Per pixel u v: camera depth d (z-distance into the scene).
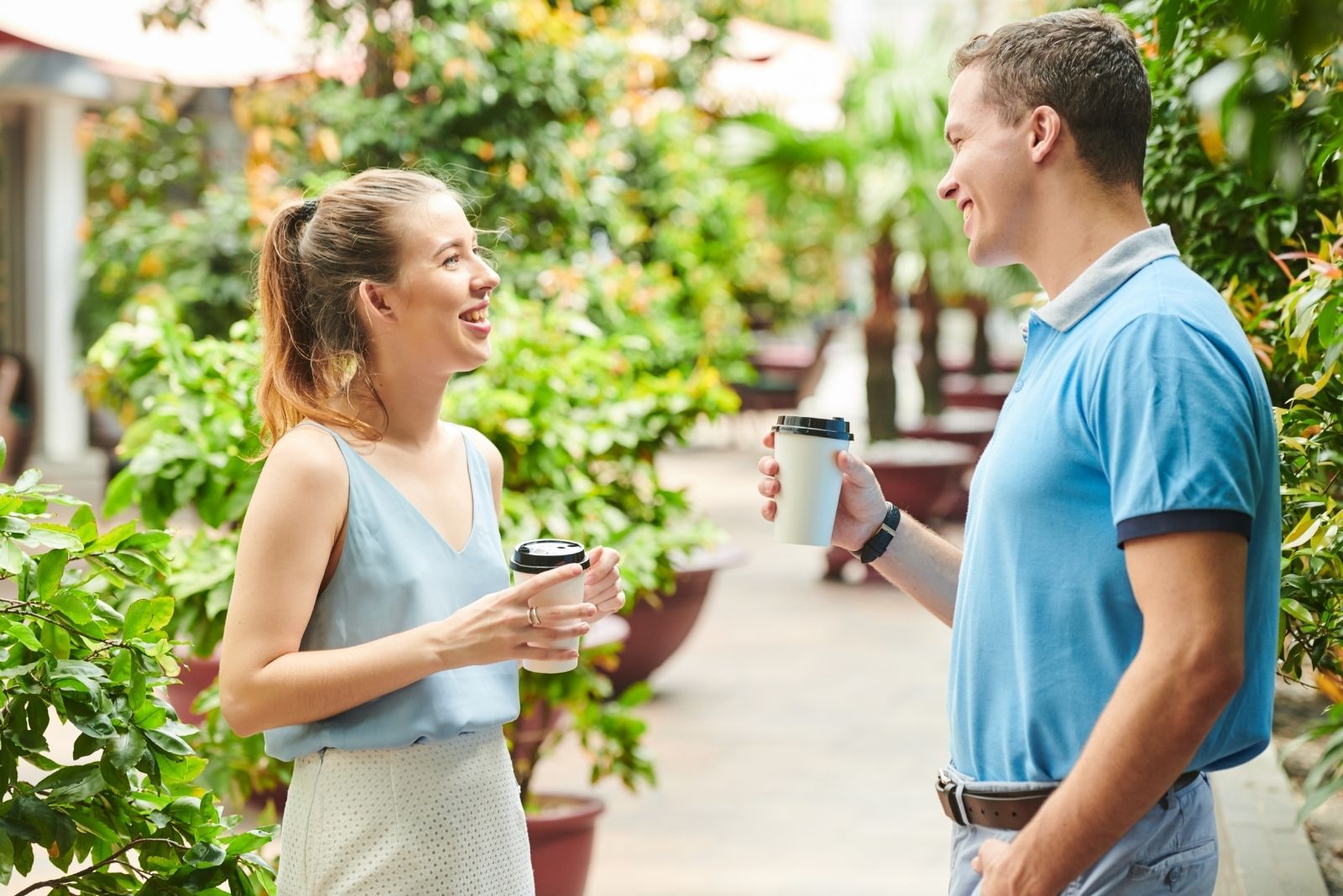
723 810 4.64
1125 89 1.64
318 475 1.75
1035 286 9.06
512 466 3.58
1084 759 1.46
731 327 8.45
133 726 1.82
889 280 8.52
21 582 1.80
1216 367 1.48
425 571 1.80
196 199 7.30
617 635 4.07
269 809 3.23
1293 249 2.95
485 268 1.87
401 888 1.75
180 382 3.18
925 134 8.19
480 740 1.84
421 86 5.46
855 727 5.56
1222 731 1.60
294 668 1.69
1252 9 1.07
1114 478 1.50
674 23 7.27
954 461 8.18
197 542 3.13
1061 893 1.63
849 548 2.08
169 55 5.67
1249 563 1.58
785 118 8.59
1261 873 2.37
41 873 2.95
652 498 3.88
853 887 3.98
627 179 6.85
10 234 9.12
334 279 1.82
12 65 8.61
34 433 9.08
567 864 3.51
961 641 1.73
